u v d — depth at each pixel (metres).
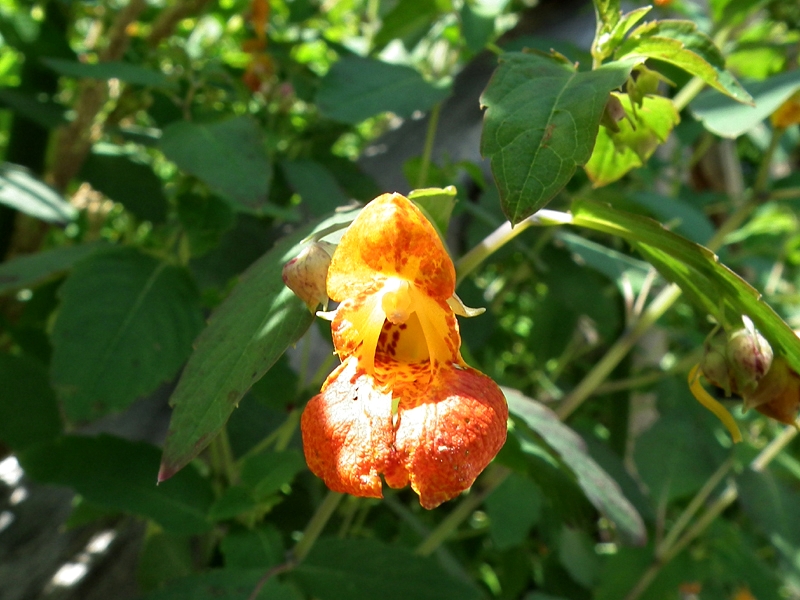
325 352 0.14
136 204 0.15
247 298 0.07
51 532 0.13
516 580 0.16
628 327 0.14
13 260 0.12
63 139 0.15
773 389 0.07
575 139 0.06
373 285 0.06
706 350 0.07
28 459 0.10
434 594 0.09
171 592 0.09
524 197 0.06
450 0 0.14
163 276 0.11
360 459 0.06
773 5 0.23
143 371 0.11
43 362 0.14
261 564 0.10
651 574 0.14
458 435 0.06
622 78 0.06
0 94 0.14
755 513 0.14
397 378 0.06
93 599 0.12
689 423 0.15
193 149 0.11
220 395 0.06
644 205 0.15
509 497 0.14
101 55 0.16
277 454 0.10
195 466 0.11
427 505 0.06
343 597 0.09
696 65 0.07
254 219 0.15
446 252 0.06
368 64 0.13
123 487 0.10
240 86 0.15
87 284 0.11
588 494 0.09
